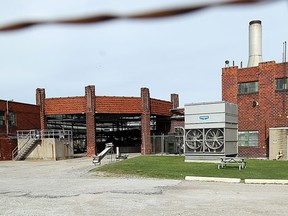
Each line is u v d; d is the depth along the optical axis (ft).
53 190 45.57
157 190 43.50
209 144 83.87
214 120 83.66
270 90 98.78
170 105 150.20
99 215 30.48
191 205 33.81
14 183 54.70
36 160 118.73
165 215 29.86
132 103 132.16
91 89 127.75
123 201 36.58
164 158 102.58
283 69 97.19
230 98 105.70
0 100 119.96
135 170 66.80
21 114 129.49
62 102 134.10
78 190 45.03
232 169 64.44
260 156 98.89
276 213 29.78
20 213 31.76
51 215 30.81
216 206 33.06
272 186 45.70
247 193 40.16
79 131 184.75
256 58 112.68
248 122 102.12
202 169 65.82
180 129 139.23
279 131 91.56
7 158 121.70
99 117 148.87
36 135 121.49
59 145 120.47
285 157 90.53
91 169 74.54
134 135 169.99
